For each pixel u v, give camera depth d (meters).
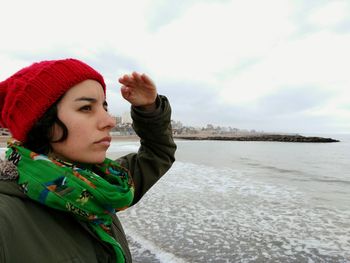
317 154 42.84
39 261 0.83
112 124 1.10
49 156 1.06
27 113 0.99
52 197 0.90
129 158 1.69
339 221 8.09
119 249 1.07
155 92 1.49
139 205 9.42
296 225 7.65
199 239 6.34
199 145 72.31
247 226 7.43
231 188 13.01
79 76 1.04
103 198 1.01
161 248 5.72
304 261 5.42
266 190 12.80
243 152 45.12
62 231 0.94
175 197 10.76
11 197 0.89
